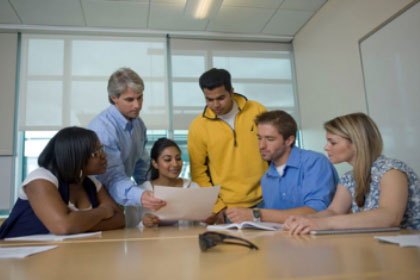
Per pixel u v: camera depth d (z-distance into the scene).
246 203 1.96
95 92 3.78
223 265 0.46
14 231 1.20
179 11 3.59
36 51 3.74
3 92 3.59
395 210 0.98
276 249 0.59
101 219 1.28
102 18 3.65
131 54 3.94
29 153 3.61
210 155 2.03
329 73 3.55
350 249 0.57
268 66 4.28
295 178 1.58
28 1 3.29
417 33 2.42
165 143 1.89
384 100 2.76
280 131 1.59
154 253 0.60
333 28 3.45
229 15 3.73
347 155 1.22
